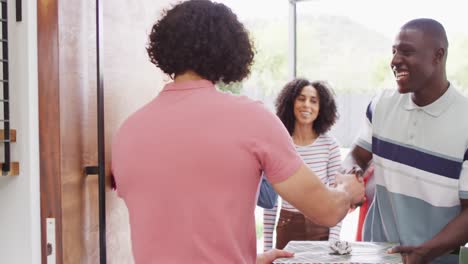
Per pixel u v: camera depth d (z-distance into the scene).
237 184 0.93
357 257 1.30
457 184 1.47
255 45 1.10
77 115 1.28
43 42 1.19
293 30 3.81
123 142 1.01
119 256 1.54
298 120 2.49
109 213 1.46
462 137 1.44
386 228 1.59
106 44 1.44
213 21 1.01
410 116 1.53
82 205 1.31
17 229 1.21
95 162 1.38
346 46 4.32
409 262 1.38
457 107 1.48
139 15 1.64
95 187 1.37
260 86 4.66
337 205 1.04
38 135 1.20
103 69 1.34
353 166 1.53
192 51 1.00
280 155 0.94
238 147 0.92
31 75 1.18
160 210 0.94
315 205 1.00
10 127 1.18
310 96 2.47
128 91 1.58
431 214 1.50
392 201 1.56
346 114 4.13
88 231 1.34
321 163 2.44
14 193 1.20
